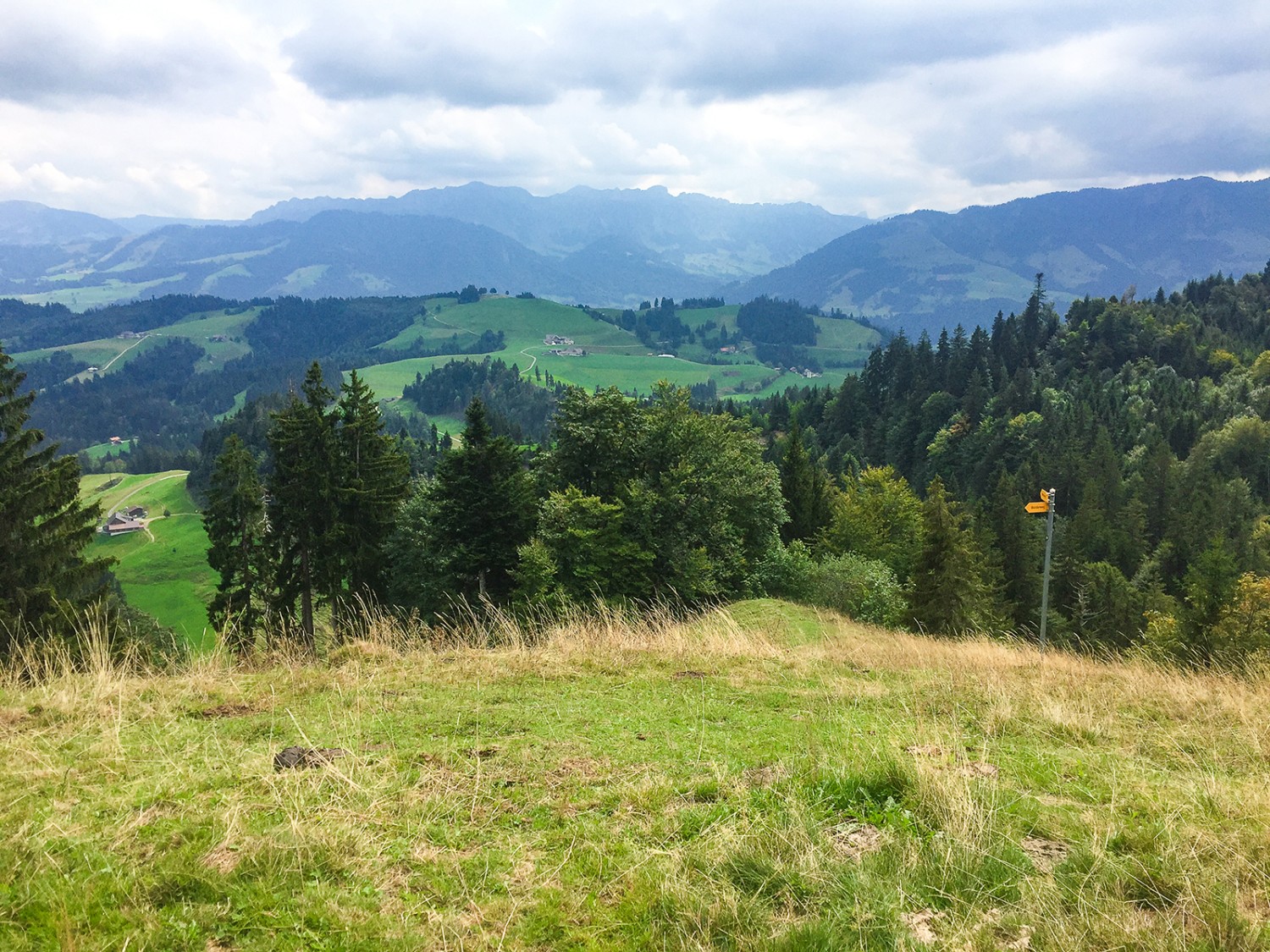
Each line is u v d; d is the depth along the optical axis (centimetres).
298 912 301
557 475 3531
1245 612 3325
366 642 830
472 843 368
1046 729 595
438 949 286
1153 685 800
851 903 316
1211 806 424
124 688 622
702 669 781
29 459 2191
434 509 3259
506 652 820
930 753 491
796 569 3306
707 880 331
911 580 3419
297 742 500
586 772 455
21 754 462
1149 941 290
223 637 794
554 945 292
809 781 436
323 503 3189
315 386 3203
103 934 278
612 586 2867
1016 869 342
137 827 360
